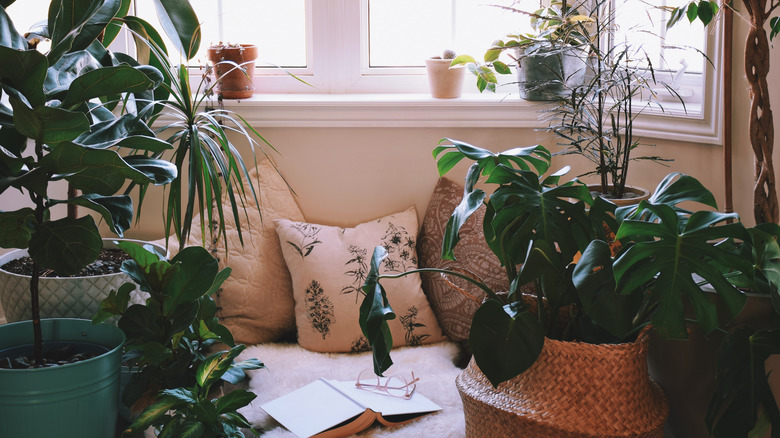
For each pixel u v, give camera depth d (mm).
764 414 1483
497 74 2689
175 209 1857
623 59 2379
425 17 2691
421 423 1923
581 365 1438
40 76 1401
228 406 1656
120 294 1712
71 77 1661
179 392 1595
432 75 2533
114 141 1541
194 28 1995
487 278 2367
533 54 2324
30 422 1548
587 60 2369
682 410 1667
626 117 2088
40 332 1650
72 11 1580
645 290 1509
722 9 1803
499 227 1521
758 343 1456
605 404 1432
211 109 2480
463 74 2564
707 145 2178
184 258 1729
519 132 2568
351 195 2607
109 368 1629
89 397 1595
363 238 2441
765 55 1594
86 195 1615
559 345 1451
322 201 2609
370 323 1549
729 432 1473
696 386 1629
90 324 1773
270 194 2510
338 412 1903
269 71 2697
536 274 1482
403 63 2730
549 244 1480
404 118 2506
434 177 2594
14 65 1371
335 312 2322
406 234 2473
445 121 2516
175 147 2561
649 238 1469
